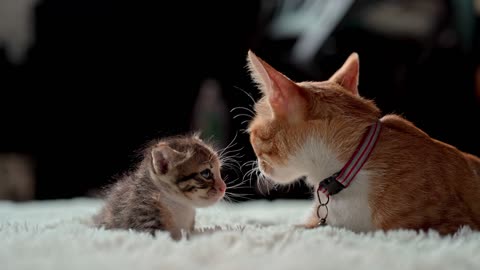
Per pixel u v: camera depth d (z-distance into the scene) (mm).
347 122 606
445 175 593
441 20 1557
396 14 1565
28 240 504
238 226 629
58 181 1688
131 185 652
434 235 531
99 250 481
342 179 599
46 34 1685
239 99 1714
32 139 1688
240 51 1759
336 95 624
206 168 646
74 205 1021
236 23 1757
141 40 1777
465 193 598
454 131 1598
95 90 1756
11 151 1666
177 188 626
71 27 1704
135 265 440
